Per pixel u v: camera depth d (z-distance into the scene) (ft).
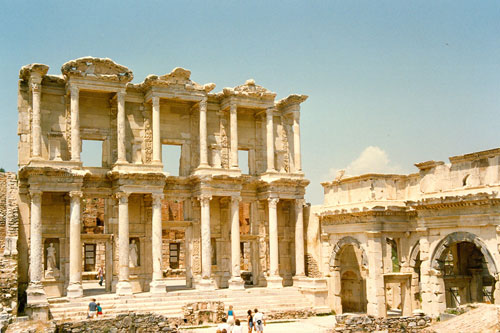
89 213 214.90
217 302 147.84
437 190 120.78
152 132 172.14
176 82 169.99
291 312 153.79
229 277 179.73
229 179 172.14
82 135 163.84
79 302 145.48
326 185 153.99
